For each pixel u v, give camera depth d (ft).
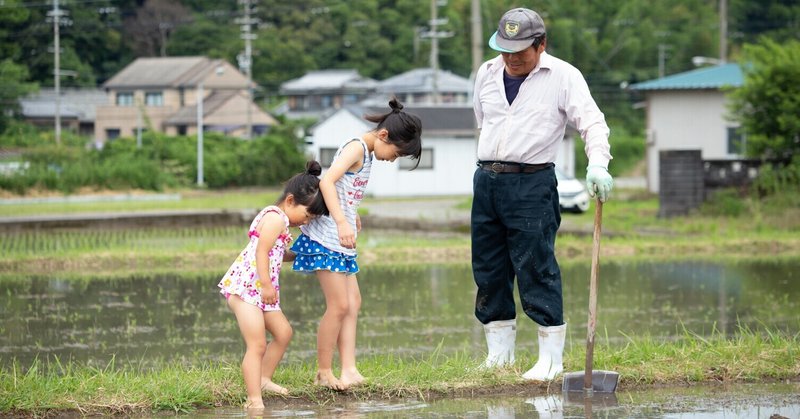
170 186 272.51
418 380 39.81
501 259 41.73
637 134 409.28
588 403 37.65
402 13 452.35
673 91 207.62
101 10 375.25
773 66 152.56
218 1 428.15
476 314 42.93
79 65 381.81
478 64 163.43
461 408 36.99
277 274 37.32
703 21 436.35
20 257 98.68
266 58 418.31
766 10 429.38
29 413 35.60
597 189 37.76
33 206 197.77
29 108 386.52
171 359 53.67
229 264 101.55
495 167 40.24
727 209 146.51
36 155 258.78
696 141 207.21
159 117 390.83
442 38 433.48
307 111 426.92
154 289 83.71
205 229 147.02
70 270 97.19
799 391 39.60
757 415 35.86
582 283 87.71
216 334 62.49
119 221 149.28
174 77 389.80
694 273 94.48
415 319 69.00
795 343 45.85
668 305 74.28
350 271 38.75
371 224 150.20
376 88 389.60
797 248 115.96
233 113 389.80
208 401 37.47
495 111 40.24
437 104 298.97
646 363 42.57
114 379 38.93
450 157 265.75
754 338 46.98
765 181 146.51
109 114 393.50
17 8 352.08
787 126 150.10
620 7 439.63
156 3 414.00
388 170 260.01
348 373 39.14
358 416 35.70
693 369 41.63
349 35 434.71
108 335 62.08
